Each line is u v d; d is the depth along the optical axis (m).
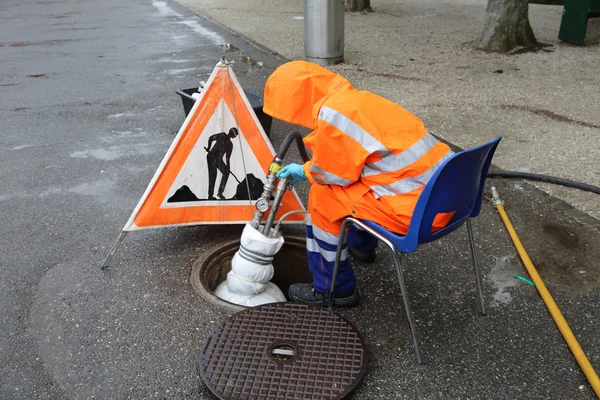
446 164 2.15
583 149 4.96
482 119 5.84
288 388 2.31
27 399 2.33
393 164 2.36
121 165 4.87
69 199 4.23
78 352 2.60
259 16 13.27
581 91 6.78
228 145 3.32
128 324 2.79
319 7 8.00
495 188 4.21
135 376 2.45
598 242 3.48
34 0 18.03
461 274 3.18
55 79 7.82
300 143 3.07
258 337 2.61
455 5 14.59
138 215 3.25
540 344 2.62
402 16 13.02
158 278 3.18
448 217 2.43
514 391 2.35
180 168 3.26
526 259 3.24
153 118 6.12
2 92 7.23
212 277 3.38
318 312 2.79
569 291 3.01
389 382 2.40
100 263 3.35
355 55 9.04
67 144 5.39
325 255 2.77
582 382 2.39
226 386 2.32
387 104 2.44
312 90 2.45
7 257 3.43
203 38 10.66
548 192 4.16
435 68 8.09
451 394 2.33
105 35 11.20
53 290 3.09
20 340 2.69
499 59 8.52
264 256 3.01
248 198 3.44
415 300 2.96
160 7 15.47
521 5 8.84
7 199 4.23
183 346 2.63
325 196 2.58
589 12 8.99
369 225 2.48
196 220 3.39
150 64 8.60
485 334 2.69
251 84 7.21
